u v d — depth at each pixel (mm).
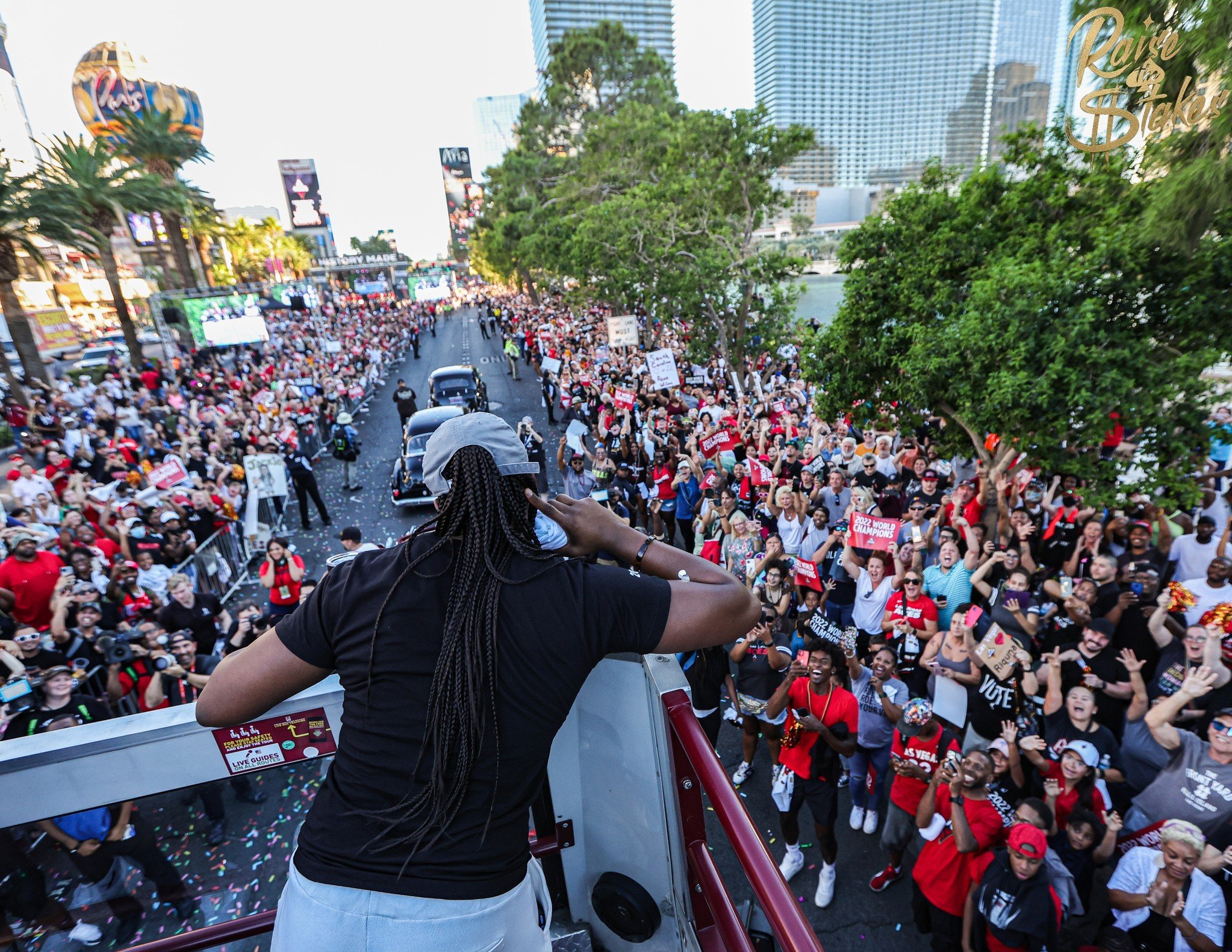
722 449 10781
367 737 912
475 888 860
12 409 19172
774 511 8883
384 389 29844
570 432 10766
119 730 1432
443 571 938
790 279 20641
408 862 851
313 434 18312
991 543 6465
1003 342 6652
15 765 1390
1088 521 7598
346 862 871
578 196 36062
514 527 996
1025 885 3496
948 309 7949
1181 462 6402
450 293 72375
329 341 34469
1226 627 4789
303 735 1494
